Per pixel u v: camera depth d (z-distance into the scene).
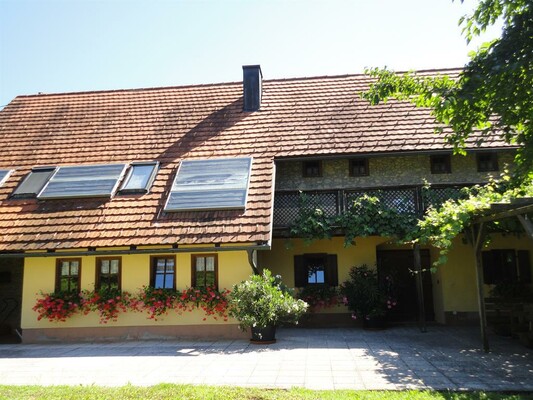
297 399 5.44
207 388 6.03
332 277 12.96
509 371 6.97
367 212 11.58
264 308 9.52
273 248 13.33
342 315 12.73
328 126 13.35
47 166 13.14
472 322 12.59
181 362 8.02
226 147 13.01
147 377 6.95
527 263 12.77
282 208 12.21
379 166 12.94
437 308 13.46
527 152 8.10
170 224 10.73
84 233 10.77
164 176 12.25
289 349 9.08
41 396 5.76
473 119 8.00
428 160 12.78
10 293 13.34
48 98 16.64
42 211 11.54
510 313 10.28
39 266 11.18
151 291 10.67
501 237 12.88
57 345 10.25
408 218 11.42
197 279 10.95
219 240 10.16
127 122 14.77
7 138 14.59
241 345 9.63
